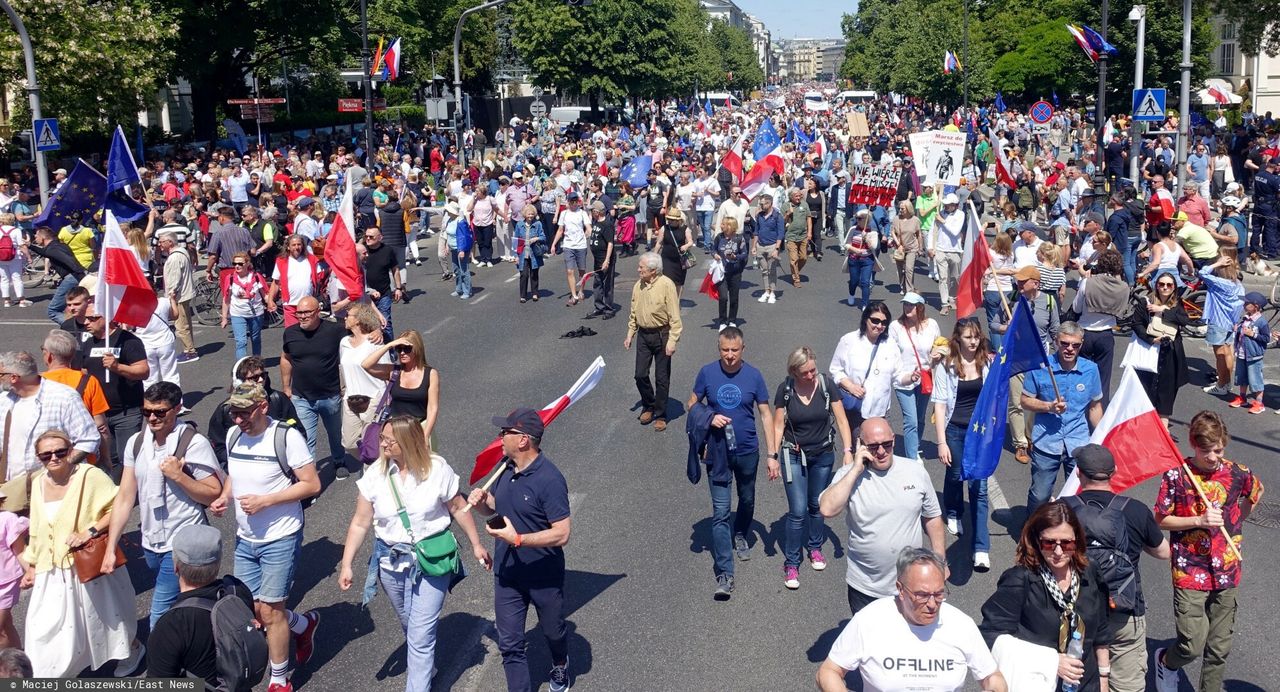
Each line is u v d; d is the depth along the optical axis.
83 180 15.61
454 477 6.31
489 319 17.81
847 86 138.25
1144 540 5.88
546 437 11.41
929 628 4.74
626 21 58.44
